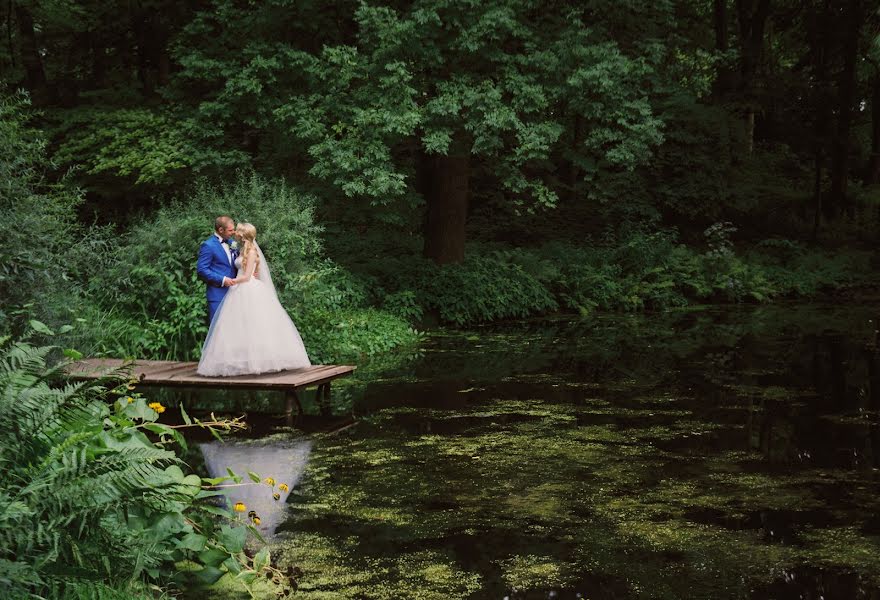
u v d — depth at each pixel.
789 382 10.62
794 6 33.53
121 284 11.57
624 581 4.39
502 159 16.55
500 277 18.92
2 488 3.39
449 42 14.91
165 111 17.19
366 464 6.75
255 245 9.27
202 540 4.26
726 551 4.84
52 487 3.41
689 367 11.82
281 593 4.22
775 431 7.96
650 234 24.98
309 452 7.12
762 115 35.19
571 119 17.58
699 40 23.92
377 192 14.51
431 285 17.66
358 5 15.95
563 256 22.03
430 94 15.86
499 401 9.38
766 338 15.09
